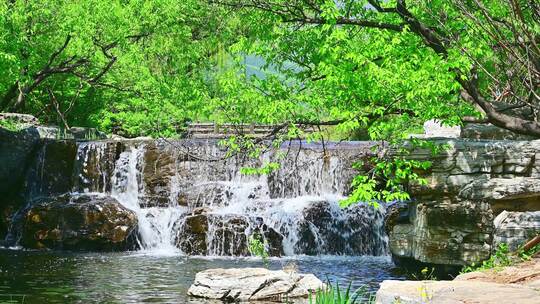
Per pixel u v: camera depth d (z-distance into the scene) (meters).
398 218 18.42
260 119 15.30
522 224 14.85
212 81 30.42
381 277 17.34
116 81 32.47
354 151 25.77
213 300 13.80
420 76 13.05
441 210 15.68
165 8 30.69
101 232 23.84
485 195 15.38
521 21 11.20
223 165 26.41
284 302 13.45
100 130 37.09
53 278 16.84
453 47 14.06
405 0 15.77
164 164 26.55
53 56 29.25
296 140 30.66
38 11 26.59
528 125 14.78
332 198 24.80
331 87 14.36
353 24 16.53
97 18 28.42
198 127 39.94
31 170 27.48
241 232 23.28
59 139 27.83
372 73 13.34
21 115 29.62
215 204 25.33
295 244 23.33
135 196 26.55
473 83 14.95
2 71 24.50
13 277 16.86
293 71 17.09
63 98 37.66
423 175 15.91
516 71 13.66
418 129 14.89
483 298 7.32
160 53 32.84
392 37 14.98
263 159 26.09
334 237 23.55
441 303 7.15
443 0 14.24
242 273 14.32
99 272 18.09
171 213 24.95
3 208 26.42
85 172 27.14
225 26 26.61
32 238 24.36
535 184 15.09
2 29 24.16
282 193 25.75
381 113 13.71
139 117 28.38
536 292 7.65
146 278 17.09
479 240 15.38
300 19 17.19
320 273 18.19
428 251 15.87
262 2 17.38
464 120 14.93
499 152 15.46
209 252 23.42
